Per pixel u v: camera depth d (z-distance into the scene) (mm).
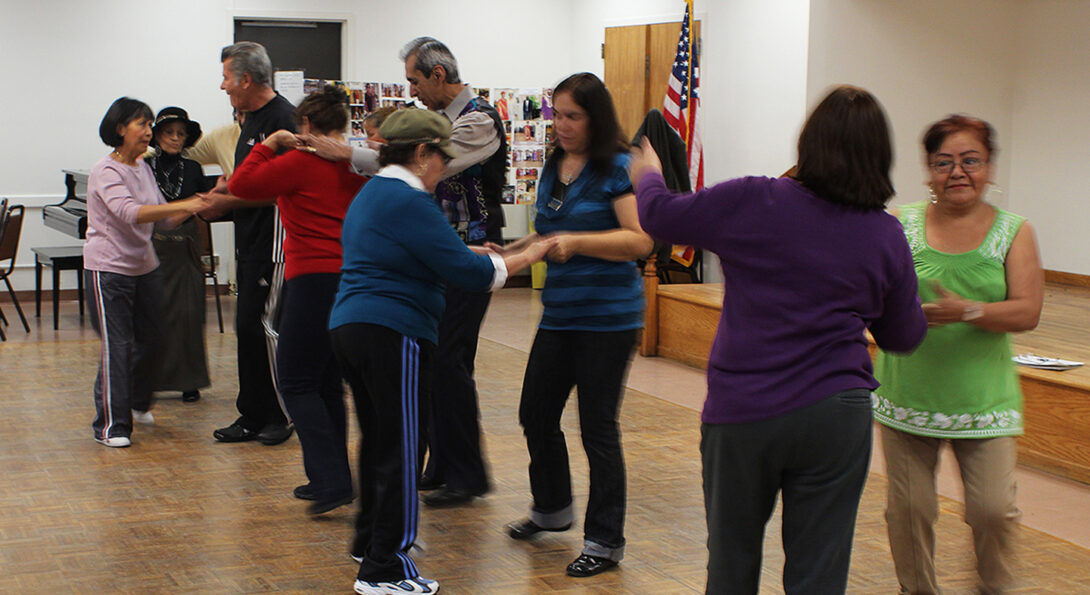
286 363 3855
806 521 2213
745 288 2203
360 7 10477
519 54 11109
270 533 3729
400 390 3006
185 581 3279
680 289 7426
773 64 8617
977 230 2777
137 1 9695
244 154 4582
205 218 4648
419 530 3768
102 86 9656
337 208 3770
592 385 3291
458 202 3982
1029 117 9617
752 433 2176
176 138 5598
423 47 3941
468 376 4008
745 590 2283
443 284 3137
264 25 10289
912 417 2795
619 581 3322
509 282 11078
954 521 3963
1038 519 4027
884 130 2174
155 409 5570
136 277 4949
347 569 3393
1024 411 4762
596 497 3377
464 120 3893
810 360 2152
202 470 4484
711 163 9383
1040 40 9453
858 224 2172
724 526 2270
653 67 9992
